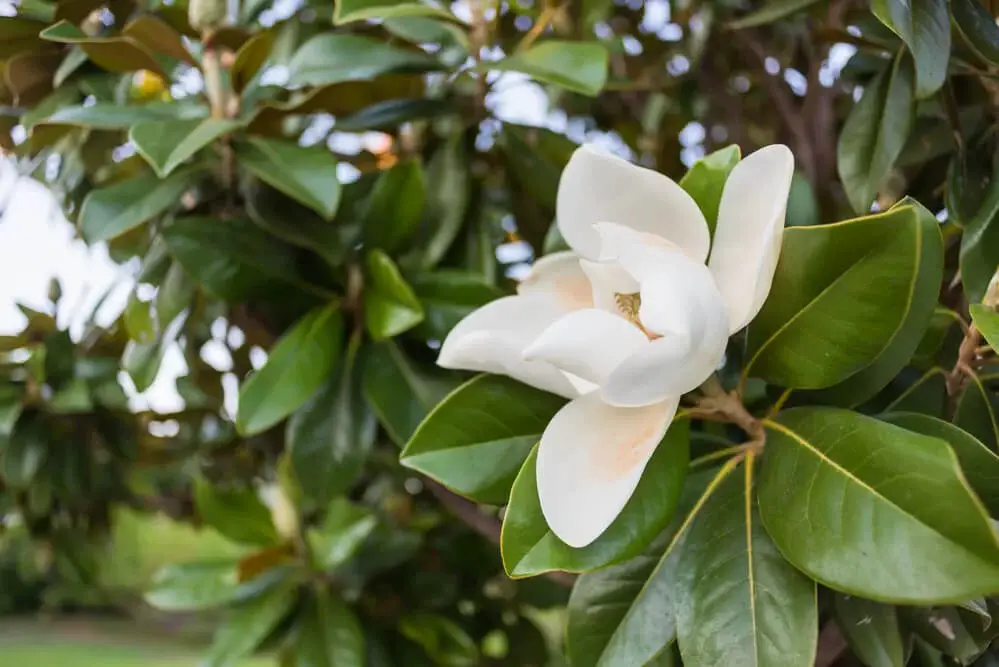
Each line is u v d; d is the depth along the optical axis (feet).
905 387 2.54
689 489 2.39
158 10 3.15
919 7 2.36
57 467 4.19
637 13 4.58
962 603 1.89
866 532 2.00
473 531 4.76
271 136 3.03
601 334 2.08
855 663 2.93
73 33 2.89
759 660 2.15
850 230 2.10
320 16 3.59
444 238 3.20
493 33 3.20
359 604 4.25
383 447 3.77
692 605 2.24
